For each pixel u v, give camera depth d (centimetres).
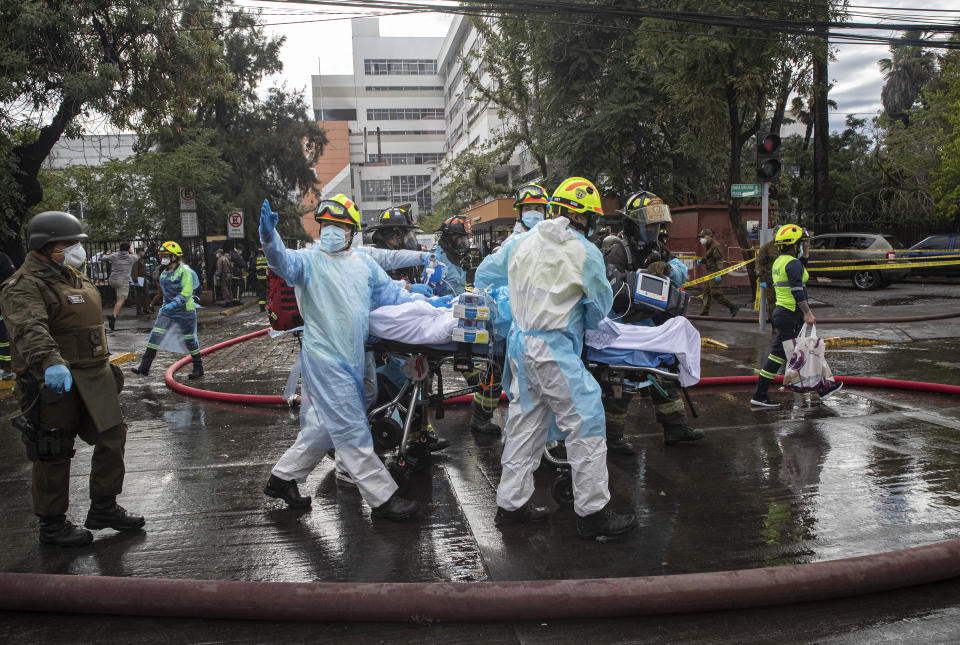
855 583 303
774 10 1414
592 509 362
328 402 385
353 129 9088
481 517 407
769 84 1531
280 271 372
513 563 345
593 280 361
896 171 2905
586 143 2045
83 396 360
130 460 527
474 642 282
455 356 451
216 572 340
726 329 1252
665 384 529
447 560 350
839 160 3388
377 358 489
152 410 701
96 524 383
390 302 438
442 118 9162
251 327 1527
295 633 291
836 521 388
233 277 2208
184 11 1423
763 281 1201
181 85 1432
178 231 2331
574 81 2053
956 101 2466
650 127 1994
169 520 409
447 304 486
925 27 1152
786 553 350
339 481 471
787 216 3111
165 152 2495
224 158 3094
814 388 639
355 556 356
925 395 693
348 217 397
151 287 2045
